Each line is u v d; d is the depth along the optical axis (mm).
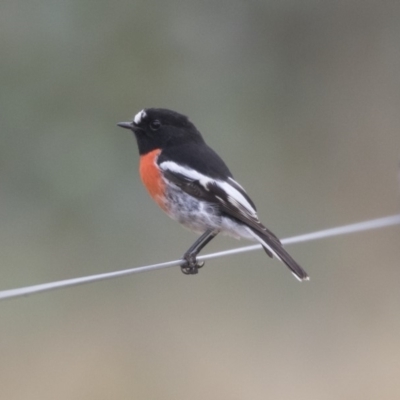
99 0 15938
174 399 13875
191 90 16516
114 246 15352
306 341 15031
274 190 17406
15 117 15422
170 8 16406
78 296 15109
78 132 15500
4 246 15188
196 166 9117
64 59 15742
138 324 14906
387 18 18656
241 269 15328
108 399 13805
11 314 14711
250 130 17312
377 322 15602
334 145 18281
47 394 13680
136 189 15477
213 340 14773
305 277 8391
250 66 17531
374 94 18578
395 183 18359
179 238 15375
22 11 15625
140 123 9438
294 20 18109
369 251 16453
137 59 16094
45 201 15289
